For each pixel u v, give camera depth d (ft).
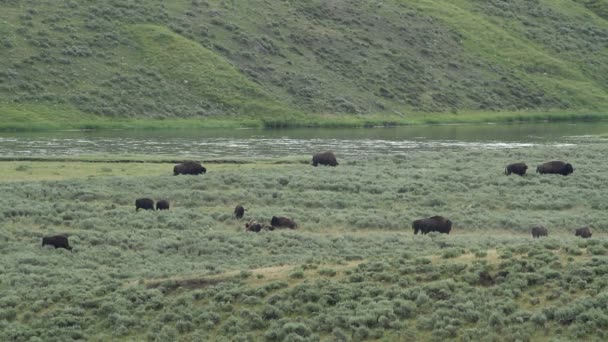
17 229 253.24
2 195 297.12
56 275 203.72
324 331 157.07
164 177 340.39
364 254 219.41
